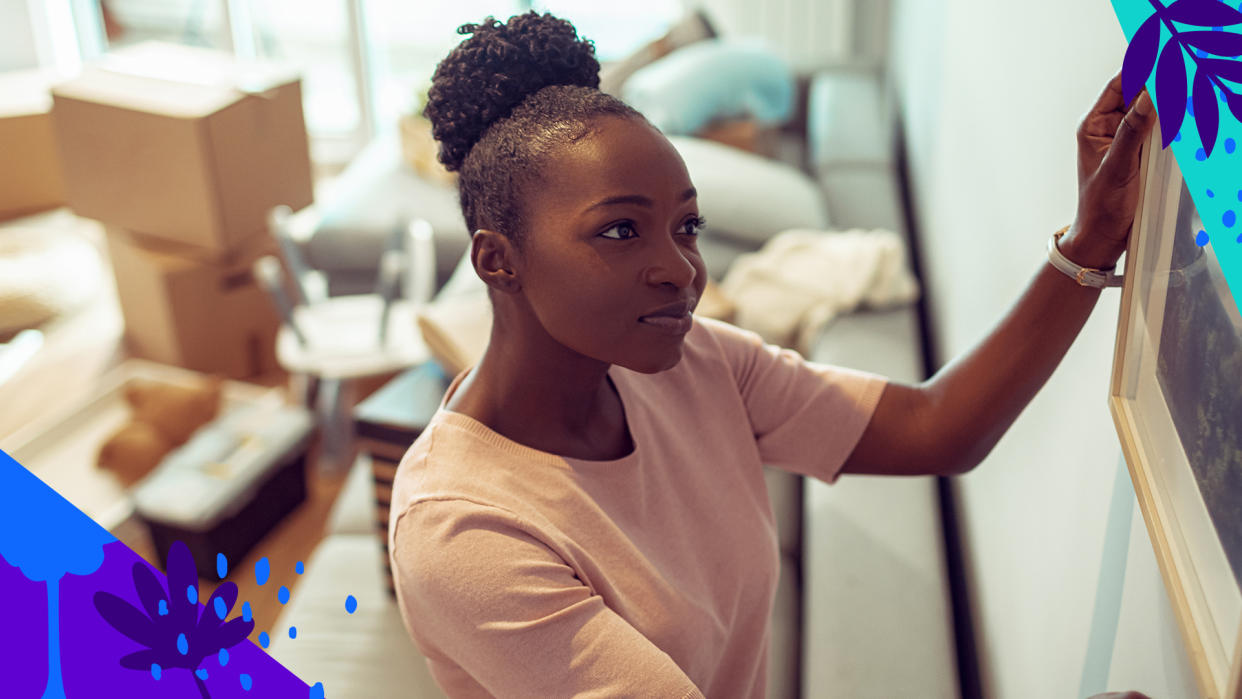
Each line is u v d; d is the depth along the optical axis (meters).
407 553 0.76
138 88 2.67
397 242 2.82
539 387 0.79
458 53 0.74
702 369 0.93
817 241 2.40
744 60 3.21
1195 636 0.58
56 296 3.27
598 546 0.79
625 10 5.57
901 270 2.31
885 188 2.98
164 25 5.30
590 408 0.83
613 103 0.72
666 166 0.71
